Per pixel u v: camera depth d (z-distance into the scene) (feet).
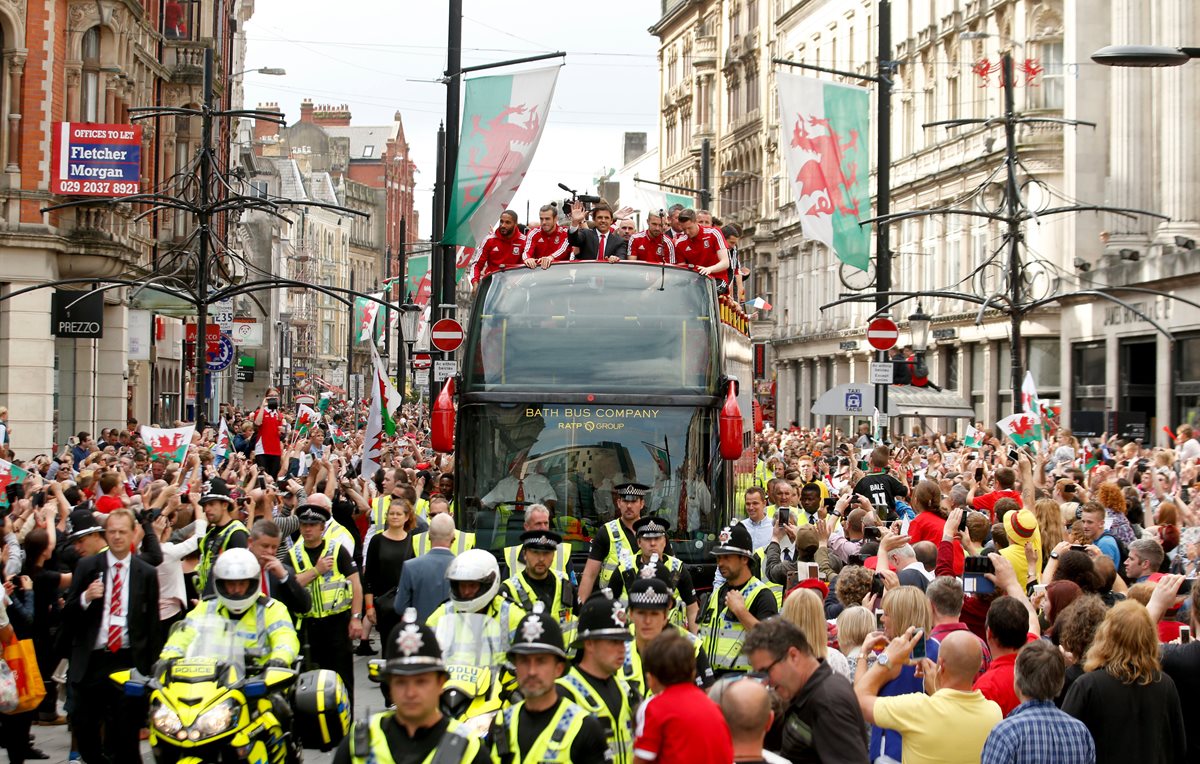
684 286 54.75
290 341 331.98
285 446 100.17
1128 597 33.60
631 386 53.21
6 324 118.42
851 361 226.17
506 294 54.75
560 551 42.04
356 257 526.57
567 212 63.93
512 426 53.26
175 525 47.34
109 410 141.08
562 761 24.95
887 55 96.73
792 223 256.32
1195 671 29.99
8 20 118.52
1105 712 27.89
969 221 181.06
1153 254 137.90
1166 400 134.41
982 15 178.50
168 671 32.32
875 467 67.72
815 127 94.27
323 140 530.27
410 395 271.69
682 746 22.82
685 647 23.31
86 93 131.85
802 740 25.72
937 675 28.37
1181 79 137.90
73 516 47.57
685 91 330.34
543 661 25.13
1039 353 166.71
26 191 118.11
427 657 22.74
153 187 152.97
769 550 48.16
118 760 39.32
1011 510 45.70
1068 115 157.07
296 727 33.42
